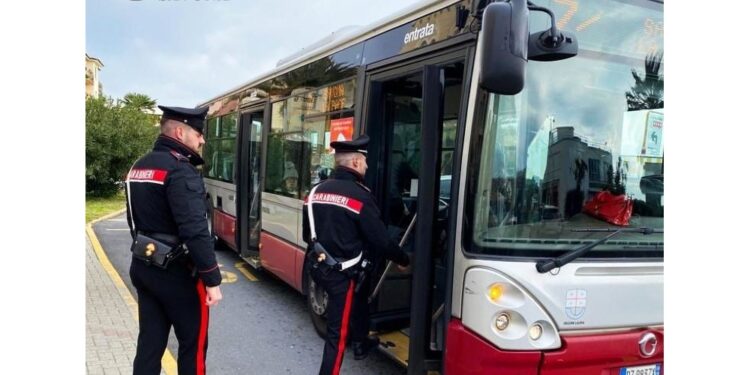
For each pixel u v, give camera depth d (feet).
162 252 10.59
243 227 26.73
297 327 18.93
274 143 22.39
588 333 10.28
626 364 10.56
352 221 12.48
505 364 9.96
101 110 66.95
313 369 15.29
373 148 15.16
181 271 10.85
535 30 10.36
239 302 21.95
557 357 9.99
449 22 12.08
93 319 18.24
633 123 11.18
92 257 29.94
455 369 10.61
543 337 10.01
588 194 10.72
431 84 11.17
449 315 10.92
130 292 22.27
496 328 10.02
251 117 26.89
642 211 11.13
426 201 11.24
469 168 10.61
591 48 10.89
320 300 16.94
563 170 10.61
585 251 10.27
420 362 11.37
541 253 10.24
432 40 12.67
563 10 10.64
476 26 10.99
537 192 10.39
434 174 11.26
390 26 14.66
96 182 67.56
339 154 13.12
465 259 10.56
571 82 10.75
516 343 9.89
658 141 11.37
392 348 14.34
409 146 15.88
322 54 18.63
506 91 9.03
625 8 11.16
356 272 12.61
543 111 10.55
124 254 31.83
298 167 19.69
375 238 12.37
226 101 31.07
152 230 10.80
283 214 20.72
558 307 10.05
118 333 16.83
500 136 10.41
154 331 11.16
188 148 11.10
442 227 13.76
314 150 18.49
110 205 62.44
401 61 13.87
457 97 14.82
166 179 10.59
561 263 10.11
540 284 10.00
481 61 9.14
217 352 16.46
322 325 17.03
